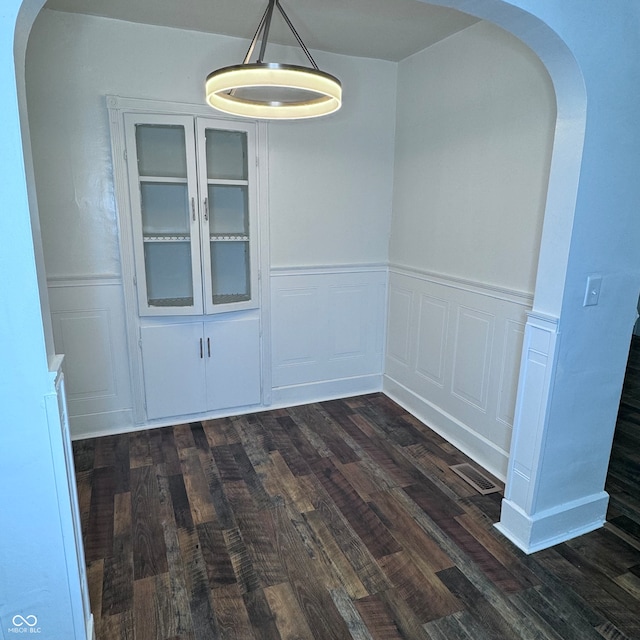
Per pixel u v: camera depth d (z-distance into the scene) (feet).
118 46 8.77
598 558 6.68
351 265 11.62
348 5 7.89
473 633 5.47
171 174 9.68
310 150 10.58
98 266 9.45
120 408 10.21
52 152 8.73
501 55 8.04
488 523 7.42
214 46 9.36
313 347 11.70
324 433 10.30
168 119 9.10
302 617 5.67
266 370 11.26
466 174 9.11
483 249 8.83
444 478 8.63
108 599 5.89
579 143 5.72
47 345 4.21
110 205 9.27
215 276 10.43
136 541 6.92
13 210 3.73
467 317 9.35
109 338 9.82
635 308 6.77
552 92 7.14
